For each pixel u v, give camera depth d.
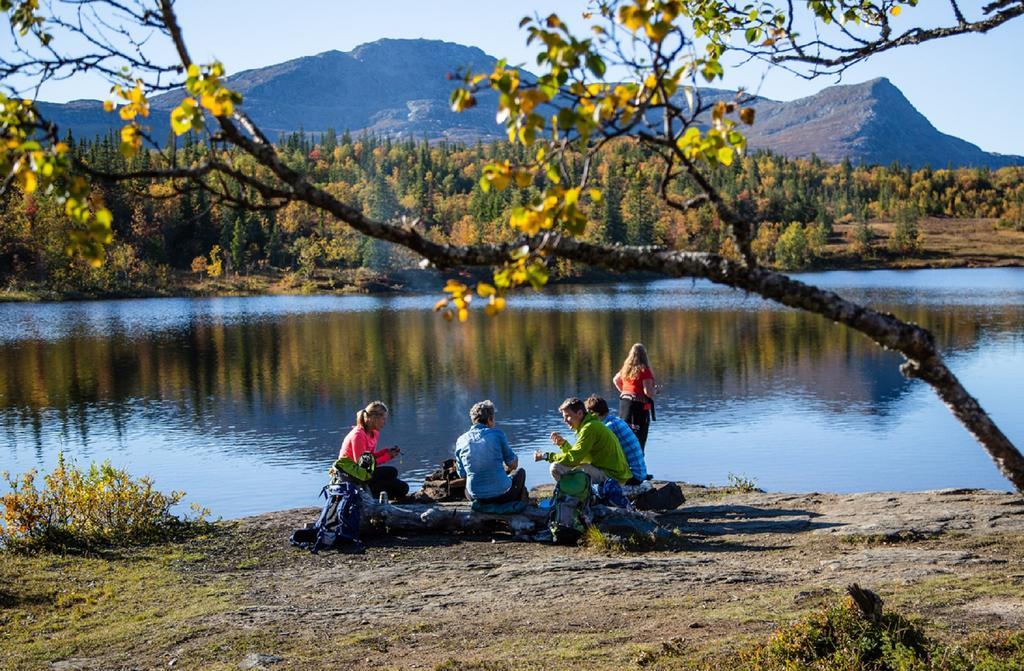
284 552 9.52
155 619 7.40
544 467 22.44
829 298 3.13
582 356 50.31
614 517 9.67
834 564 8.04
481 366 46.69
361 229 3.19
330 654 6.37
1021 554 7.99
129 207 152.50
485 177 2.98
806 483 21.12
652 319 76.50
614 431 10.83
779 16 5.68
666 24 2.77
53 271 129.12
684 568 8.23
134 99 3.19
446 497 11.36
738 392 36.56
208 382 42.69
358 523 9.83
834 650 5.38
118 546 9.90
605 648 6.11
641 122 2.97
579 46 2.80
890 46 5.36
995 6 5.02
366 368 46.94
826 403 33.44
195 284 145.25
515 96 2.86
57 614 7.64
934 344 3.12
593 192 2.96
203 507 19.41
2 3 3.23
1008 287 125.56
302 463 24.38
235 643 6.67
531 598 7.53
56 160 2.76
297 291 143.75
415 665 6.05
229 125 3.16
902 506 10.36
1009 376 39.34
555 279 144.25
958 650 5.25
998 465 3.12
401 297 131.50
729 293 118.81
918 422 29.00
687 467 23.14
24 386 42.19
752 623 6.34
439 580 8.29
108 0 3.29
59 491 10.62
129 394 39.25
